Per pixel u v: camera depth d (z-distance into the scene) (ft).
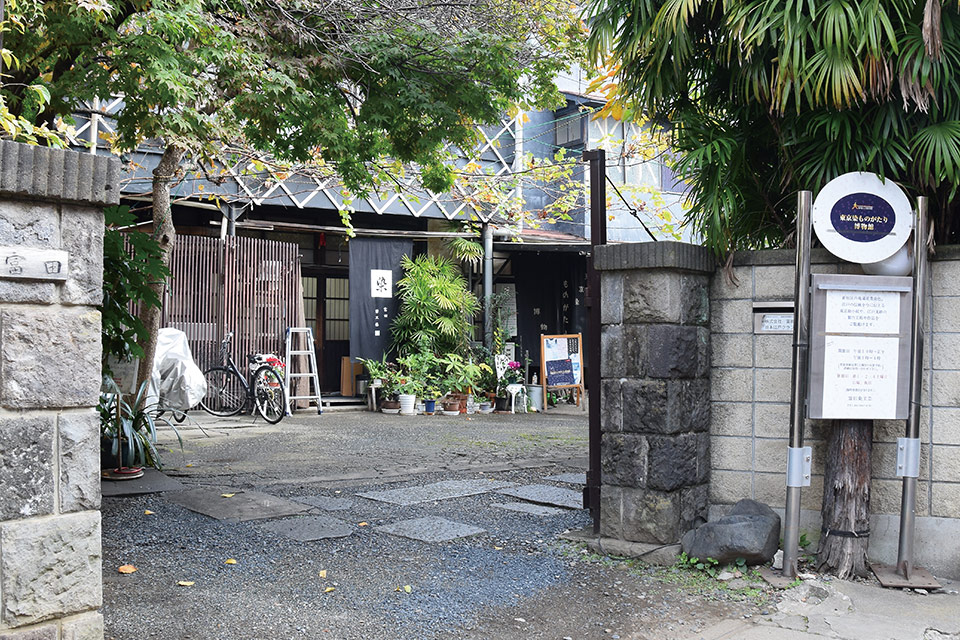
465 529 18.21
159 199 26.50
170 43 18.63
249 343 41.06
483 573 15.08
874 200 14.78
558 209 49.29
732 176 16.29
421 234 45.44
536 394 47.29
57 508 8.94
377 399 45.03
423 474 25.48
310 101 22.17
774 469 16.14
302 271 46.06
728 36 15.10
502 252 51.44
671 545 15.64
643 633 12.32
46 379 8.83
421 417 42.34
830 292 14.69
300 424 37.86
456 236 46.21
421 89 24.03
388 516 19.57
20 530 8.64
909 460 14.66
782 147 15.81
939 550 15.08
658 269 15.70
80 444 9.12
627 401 16.10
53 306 8.95
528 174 46.32
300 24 21.68
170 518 18.72
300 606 13.03
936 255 15.11
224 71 20.57
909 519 14.65
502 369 46.57
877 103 14.83
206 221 42.80
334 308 47.19
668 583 14.58
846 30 13.44
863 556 14.87
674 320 15.70
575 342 48.32
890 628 12.50
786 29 13.79
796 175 15.89
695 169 16.81
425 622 12.51
